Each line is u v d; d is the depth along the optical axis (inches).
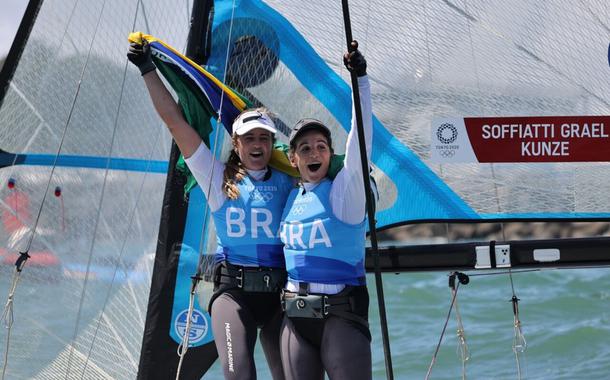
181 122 500.1
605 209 557.3
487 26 560.1
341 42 562.3
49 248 566.3
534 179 560.1
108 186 565.3
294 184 500.7
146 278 557.9
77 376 560.4
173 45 565.0
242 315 490.0
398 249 560.1
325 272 474.3
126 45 566.6
